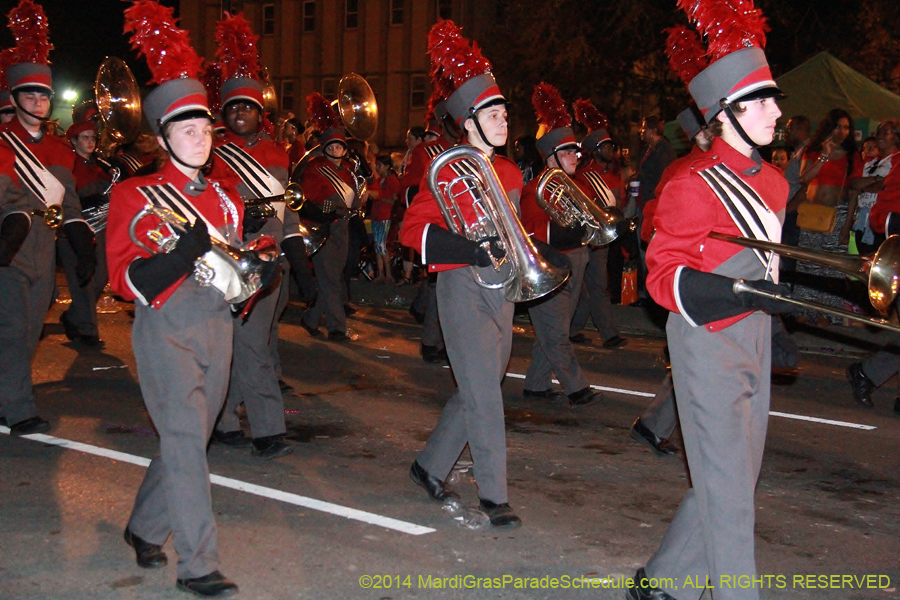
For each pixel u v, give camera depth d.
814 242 10.24
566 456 5.85
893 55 20.25
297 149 11.80
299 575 4.02
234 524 4.59
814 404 7.26
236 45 6.06
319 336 10.02
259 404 5.65
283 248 5.96
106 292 11.84
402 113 34.06
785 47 21.77
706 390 3.19
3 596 3.77
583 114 8.53
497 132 4.59
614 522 4.71
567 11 21.11
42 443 5.89
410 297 13.07
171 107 3.68
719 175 3.25
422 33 33.28
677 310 3.16
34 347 6.18
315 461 5.66
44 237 5.99
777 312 3.00
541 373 7.32
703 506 3.24
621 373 8.38
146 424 6.38
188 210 3.70
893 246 2.93
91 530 4.46
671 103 21.55
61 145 6.09
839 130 9.71
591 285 9.52
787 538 4.56
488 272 4.40
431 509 4.83
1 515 4.64
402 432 6.37
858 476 5.54
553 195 6.95
